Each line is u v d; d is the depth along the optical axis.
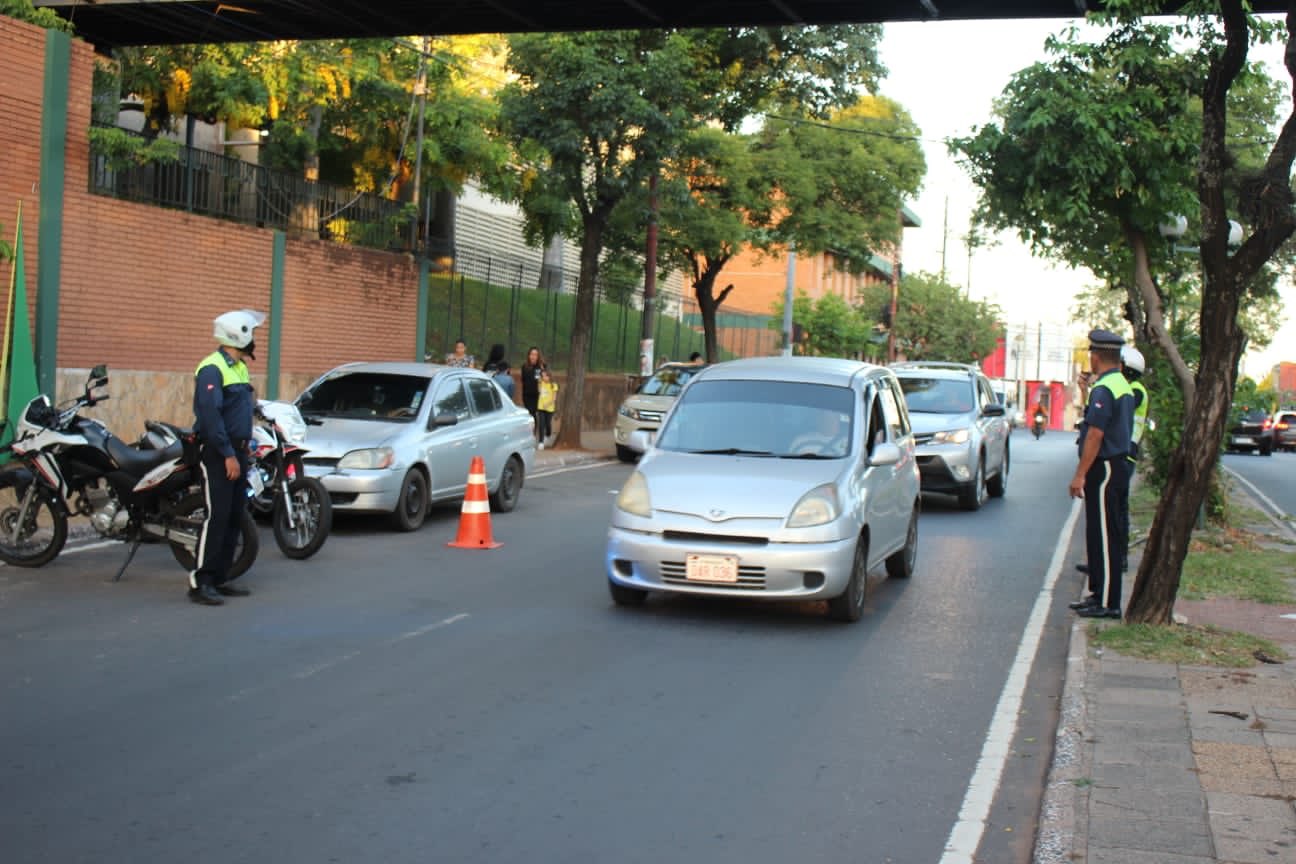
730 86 28.48
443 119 24.94
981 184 14.78
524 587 10.95
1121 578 10.34
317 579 10.98
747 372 11.24
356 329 23.00
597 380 35.09
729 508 9.53
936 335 63.53
